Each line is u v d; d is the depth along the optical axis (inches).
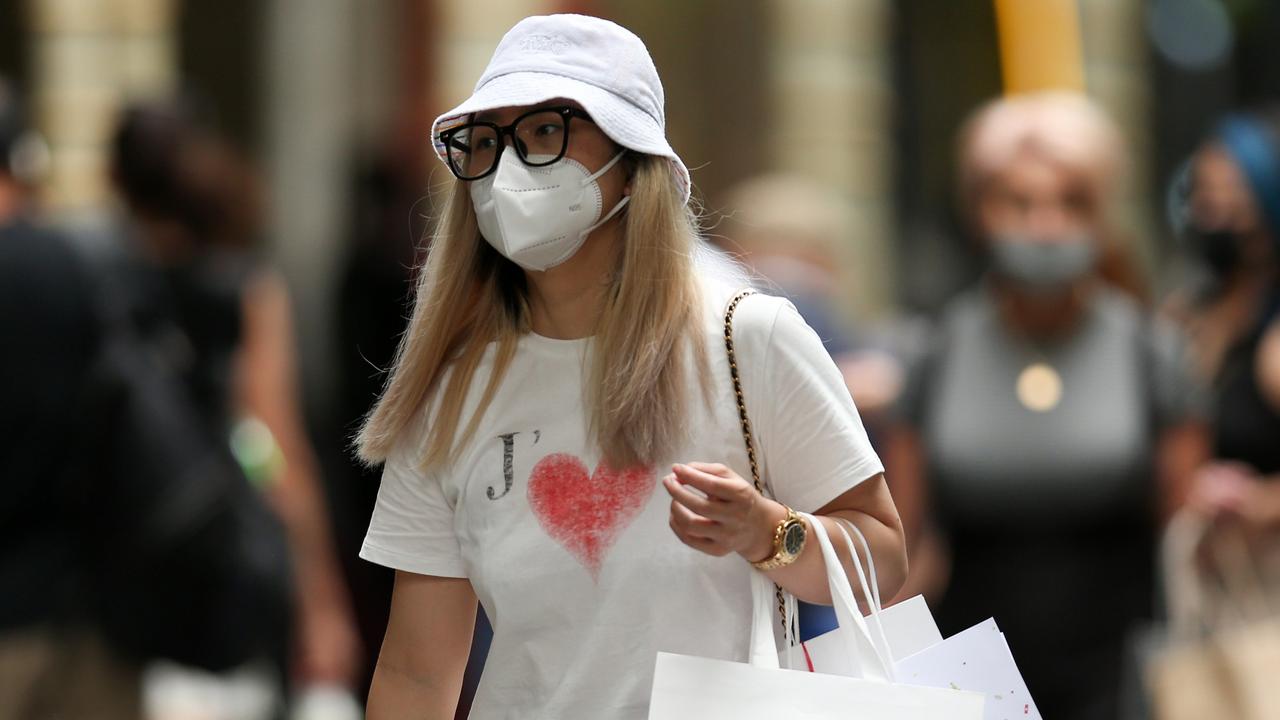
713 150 1764.3
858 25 1800.0
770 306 461.7
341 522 1030.4
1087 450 812.0
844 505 463.5
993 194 839.7
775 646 450.3
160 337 852.0
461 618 491.8
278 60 1676.9
